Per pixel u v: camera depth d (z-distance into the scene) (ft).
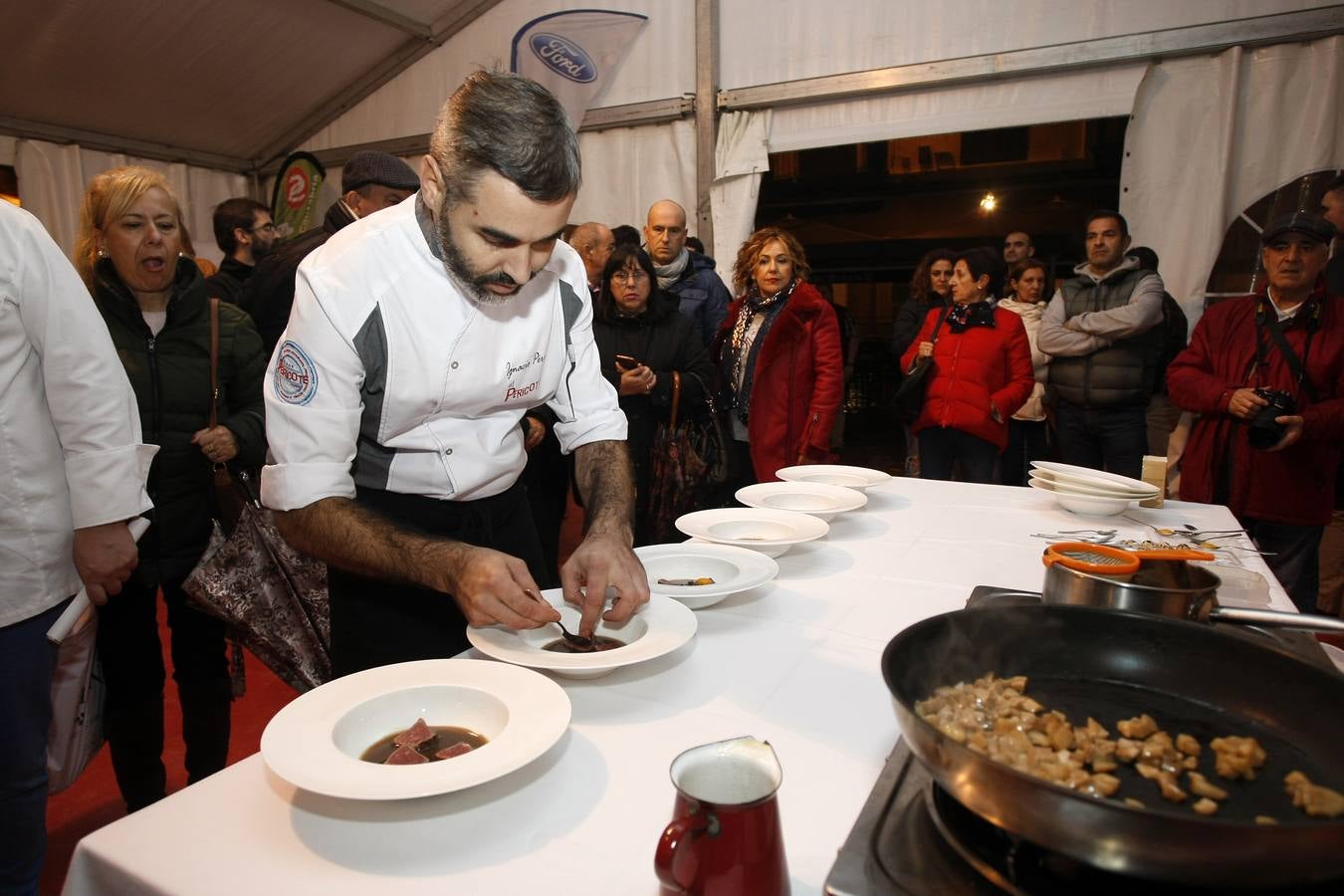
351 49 18.22
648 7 16.39
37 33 15.10
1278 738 2.32
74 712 5.08
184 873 2.17
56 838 6.63
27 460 4.47
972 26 13.89
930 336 11.17
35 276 4.37
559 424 4.96
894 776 2.36
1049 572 3.50
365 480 4.24
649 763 2.69
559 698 2.81
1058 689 2.60
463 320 3.92
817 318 10.02
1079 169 21.45
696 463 9.76
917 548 5.33
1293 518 8.29
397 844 2.28
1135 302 10.69
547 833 2.33
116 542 4.78
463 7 17.81
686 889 1.81
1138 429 11.07
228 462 6.56
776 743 2.82
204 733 6.65
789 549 5.31
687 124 16.39
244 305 8.58
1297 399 8.15
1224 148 12.44
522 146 3.08
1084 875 1.86
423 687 2.93
